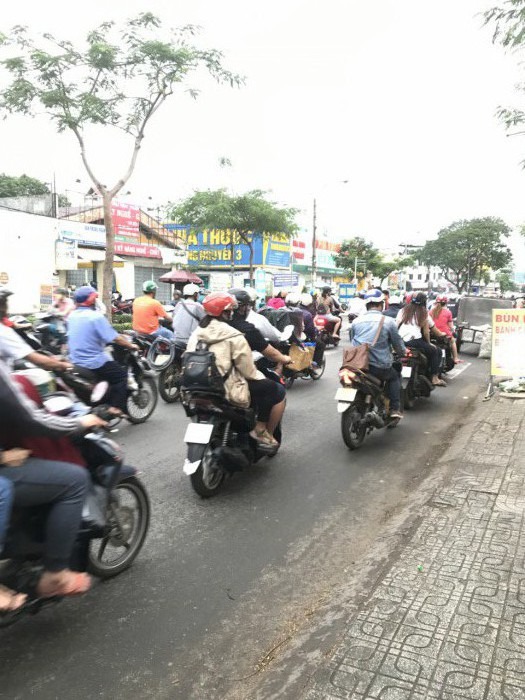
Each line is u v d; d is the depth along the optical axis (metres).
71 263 22.95
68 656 2.80
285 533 4.22
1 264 21.05
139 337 8.92
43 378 2.83
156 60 16.22
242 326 5.35
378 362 6.35
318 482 5.30
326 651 2.63
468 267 65.62
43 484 2.64
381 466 5.79
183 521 4.39
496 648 2.58
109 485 3.18
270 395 5.27
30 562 2.79
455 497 4.42
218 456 4.81
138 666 2.74
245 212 28.36
